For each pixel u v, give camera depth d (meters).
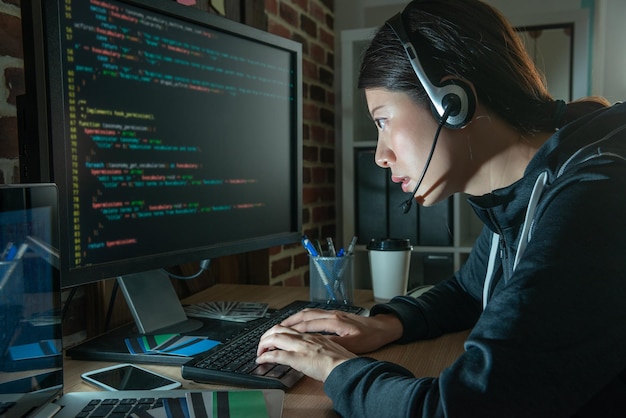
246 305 1.19
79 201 0.84
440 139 0.74
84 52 0.84
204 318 1.10
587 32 2.36
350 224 2.36
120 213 0.91
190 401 0.66
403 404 0.57
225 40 1.12
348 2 2.65
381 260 1.23
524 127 0.74
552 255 0.54
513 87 0.72
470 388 0.52
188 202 1.05
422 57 0.72
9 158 0.96
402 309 0.98
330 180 2.53
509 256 0.78
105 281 1.11
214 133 1.11
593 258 0.53
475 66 0.71
